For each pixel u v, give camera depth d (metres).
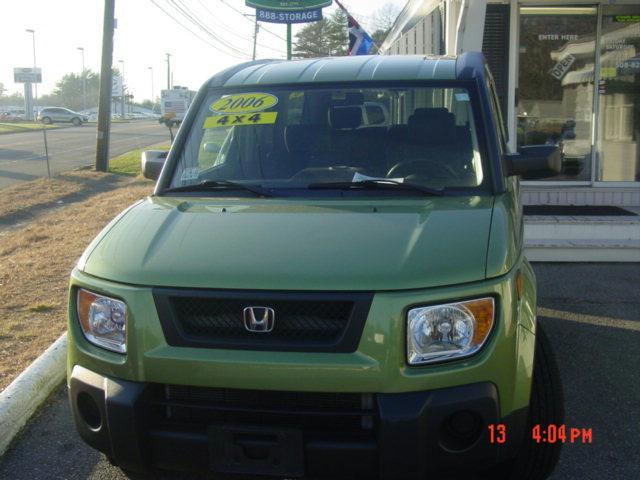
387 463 2.72
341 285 2.79
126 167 23.00
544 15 9.66
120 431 2.90
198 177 4.04
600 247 7.53
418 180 3.80
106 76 21.23
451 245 2.99
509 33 9.59
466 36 7.88
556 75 9.77
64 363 4.98
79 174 20.33
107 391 2.93
